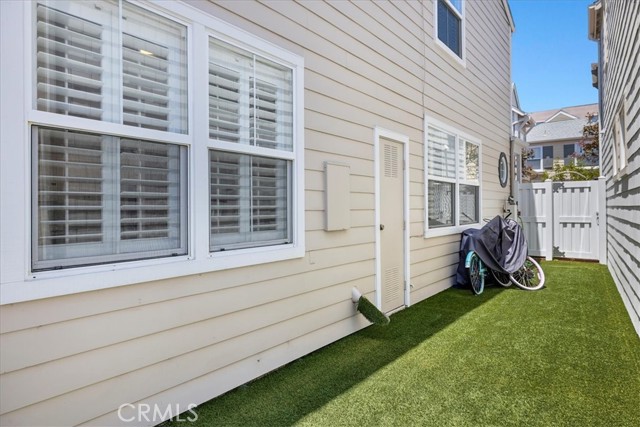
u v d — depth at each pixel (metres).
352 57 3.78
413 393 2.47
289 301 3.02
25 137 1.69
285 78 3.05
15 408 1.64
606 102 7.14
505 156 8.63
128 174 2.07
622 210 4.78
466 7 6.63
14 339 1.64
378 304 4.11
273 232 2.96
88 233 1.92
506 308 4.57
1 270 1.60
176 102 2.28
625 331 3.64
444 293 5.42
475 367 2.86
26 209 1.68
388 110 4.35
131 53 2.09
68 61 1.86
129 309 2.02
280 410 2.28
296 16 3.11
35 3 1.75
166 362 2.18
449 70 5.94
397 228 4.51
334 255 3.51
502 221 5.89
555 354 3.10
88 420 1.86
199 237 2.36
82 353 1.84
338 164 3.54
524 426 2.08
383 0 4.30
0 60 1.62
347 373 2.78
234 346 2.57
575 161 20.12
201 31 2.38
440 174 5.68
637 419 2.13
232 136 2.63
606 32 6.96
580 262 7.96
